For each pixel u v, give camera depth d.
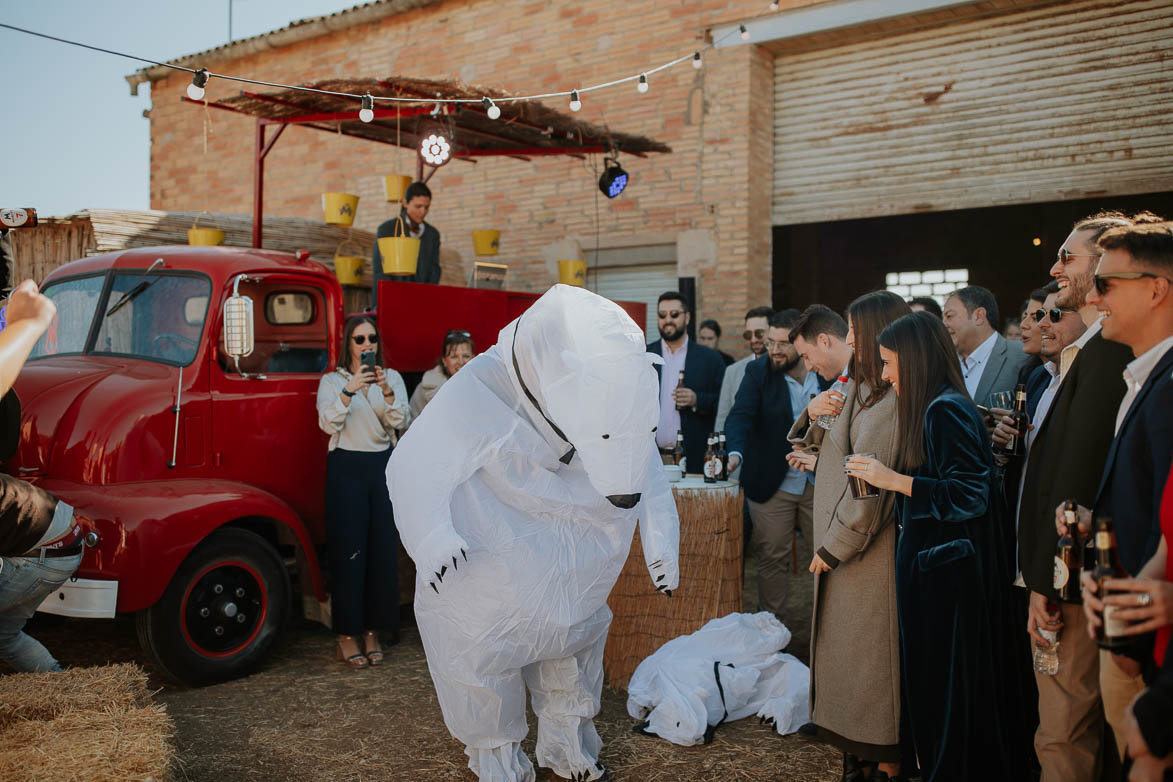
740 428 5.11
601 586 3.27
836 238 14.04
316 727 4.08
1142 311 2.19
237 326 4.53
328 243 8.42
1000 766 2.85
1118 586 1.91
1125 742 2.21
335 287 5.54
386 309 5.49
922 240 13.55
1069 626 2.59
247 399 5.00
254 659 4.75
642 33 9.23
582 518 3.18
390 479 3.09
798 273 13.72
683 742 3.83
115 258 5.21
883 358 3.10
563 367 2.85
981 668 2.86
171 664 4.43
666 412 6.09
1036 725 3.16
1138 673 2.11
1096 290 2.27
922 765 2.91
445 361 5.38
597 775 3.47
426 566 2.88
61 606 4.21
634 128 9.32
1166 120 7.40
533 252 10.07
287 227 8.12
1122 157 7.58
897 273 13.79
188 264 5.05
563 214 9.86
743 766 3.64
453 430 3.03
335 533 4.91
